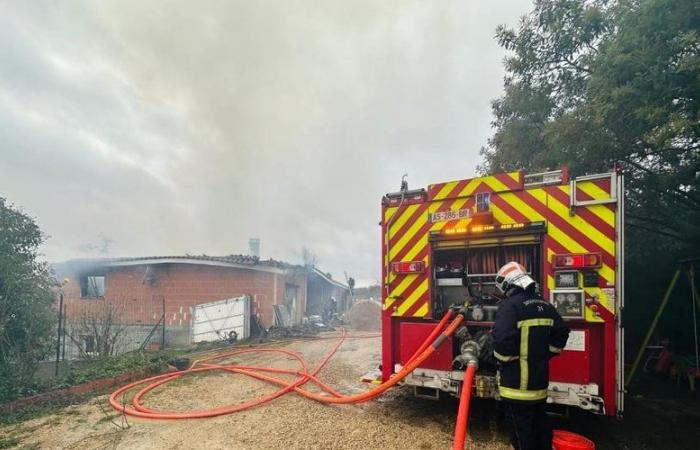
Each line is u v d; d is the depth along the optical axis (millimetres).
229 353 10258
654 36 4672
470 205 4293
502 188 4105
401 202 4707
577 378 3547
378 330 17828
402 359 4457
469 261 4512
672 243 7992
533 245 4082
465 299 4492
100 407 5367
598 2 6438
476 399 5078
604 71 5336
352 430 4191
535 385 3016
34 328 6684
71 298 15359
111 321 9719
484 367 4055
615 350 3469
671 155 5844
